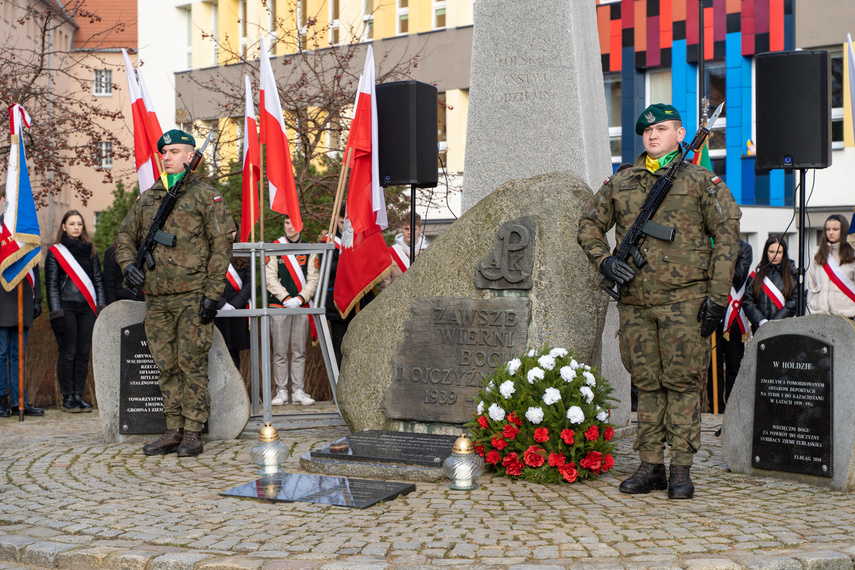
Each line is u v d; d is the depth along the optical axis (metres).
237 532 4.81
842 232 9.11
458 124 24.78
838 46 20.52
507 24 8.27
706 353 5.59
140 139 8.78
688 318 5.49
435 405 6.95
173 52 28.16
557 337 6.64
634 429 8.18
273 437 6.24
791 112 7.61
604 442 6.11
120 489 5.89
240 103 15.74
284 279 10.20
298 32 16.36
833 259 9.14
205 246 7.09
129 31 40.81
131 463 6.77
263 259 8.24
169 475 6.34
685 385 5.61
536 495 5.66
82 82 16.45
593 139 8.28
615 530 4.78
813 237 20.95
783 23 21.02
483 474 6.29
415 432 7.04
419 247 11.78
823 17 20.52
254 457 6.18
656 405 5.77
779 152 7.68
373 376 7.26
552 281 6.69
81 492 5.81
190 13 28.02
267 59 8.55
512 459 6.11
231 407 7.77
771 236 9.67
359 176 8.67
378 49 25.12
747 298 9.70
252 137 8.46
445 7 24.72
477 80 8.41
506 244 6.82
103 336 7.72
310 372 11.23
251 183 8.41
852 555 4.32
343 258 8.65
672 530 4.77
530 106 8.18
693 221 5.52
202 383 7.12
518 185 6.94
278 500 5.49
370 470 6.23
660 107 5.66
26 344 10.34
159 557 4.37
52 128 15.05
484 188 8.34
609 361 7.86
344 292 8.62
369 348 7.33
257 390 8.78
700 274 5.51
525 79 8.20
